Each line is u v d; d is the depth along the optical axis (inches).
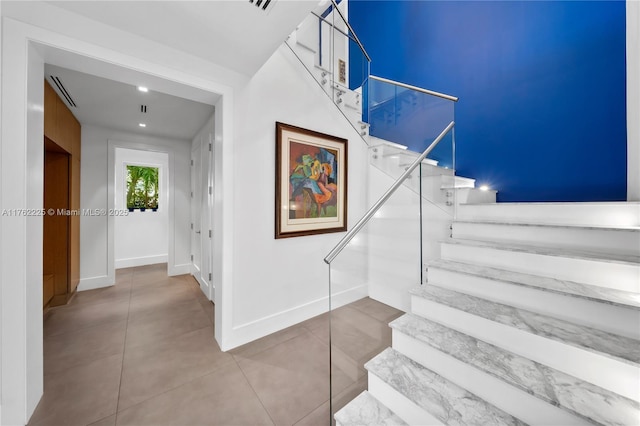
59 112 105.7
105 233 147.3
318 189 108.4
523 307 56.1
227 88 82.9
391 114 117.3
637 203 62.9
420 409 45.5
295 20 61.6
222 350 83.8
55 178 120.8
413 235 103.0
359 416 50.3
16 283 53.4
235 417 57.5
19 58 53.7
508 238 76.2
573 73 96.2
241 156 86.9
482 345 51.4
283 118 97.2
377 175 125.1
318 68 107.7
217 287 88.1
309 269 107.7
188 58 74.9
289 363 77.4
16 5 53.5
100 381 68.3
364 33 175.8
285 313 100.0
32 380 57.2
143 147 159.9
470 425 40.3
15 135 53.4
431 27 140.4
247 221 89.0
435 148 99.3
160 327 99.7
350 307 86.5
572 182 97.2
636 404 36.4
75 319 105.8
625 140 86.0
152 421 56.2
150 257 207.6
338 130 116.3
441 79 136.9
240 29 64.8
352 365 70.6
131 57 66.2
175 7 57.0
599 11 89.9
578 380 41.4
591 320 47.8
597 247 61.5
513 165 112.7
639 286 49.1
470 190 101.0
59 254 121.6
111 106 115.3
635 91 83.4
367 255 98.0
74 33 59.1
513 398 41.9
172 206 171.3
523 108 109.3
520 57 109.7
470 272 64.5
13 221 53.2
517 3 109.9
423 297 63.9
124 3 55.9
